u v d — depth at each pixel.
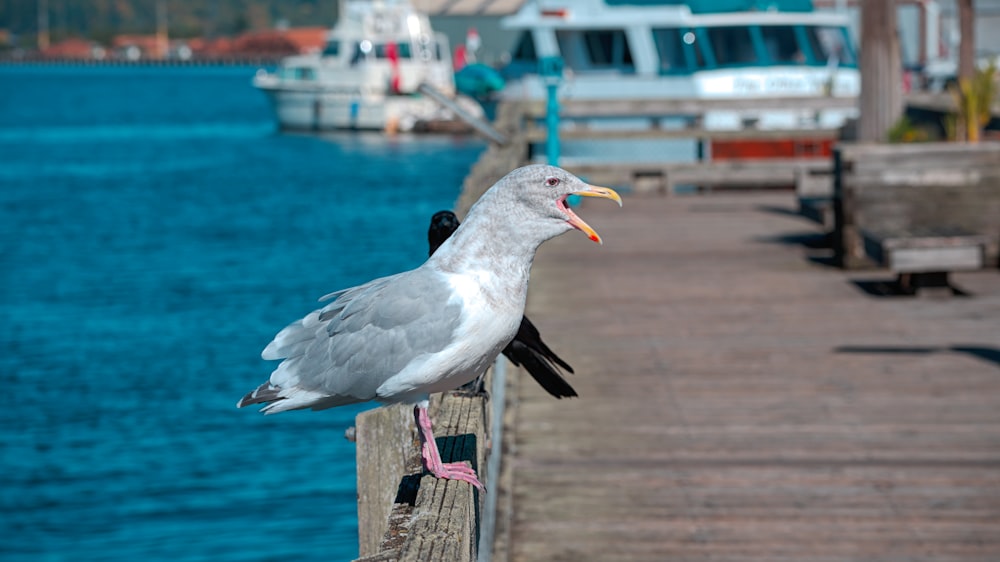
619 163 22.34
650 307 13.91
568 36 26.42
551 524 8.26
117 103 106.62
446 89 63.91
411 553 3.93
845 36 26.53
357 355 4.88
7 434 16.97
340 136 66.25
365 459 6.09
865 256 15.70
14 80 158.38
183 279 28.56
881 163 15.59
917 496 8.62
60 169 54.56
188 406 18.36
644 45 25.91
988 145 15.52
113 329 23.48
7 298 26.47
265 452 16.34
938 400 10.53
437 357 4.81
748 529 8.16
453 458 5.20
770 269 15.85
